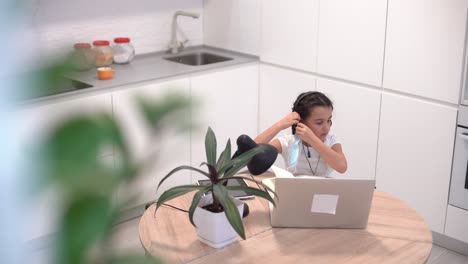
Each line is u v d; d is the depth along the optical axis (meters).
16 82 0.25
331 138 2.75
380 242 2.06
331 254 1.97
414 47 3.28
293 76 4.00
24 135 0.26
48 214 0.27
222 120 4.10
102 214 0.28
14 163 0.26
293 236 2.09
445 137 3.26
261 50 4.18
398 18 3.31
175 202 2.35
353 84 3.67
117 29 4.09
